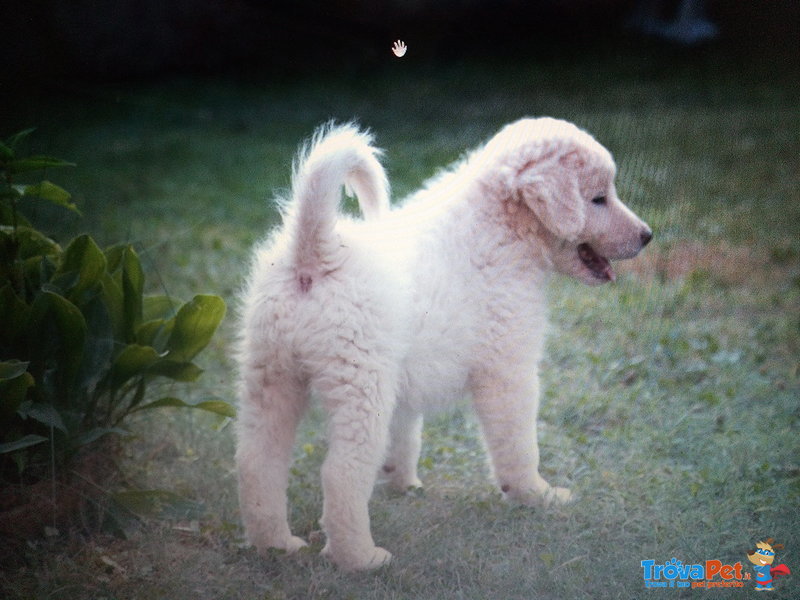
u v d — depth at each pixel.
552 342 6.06
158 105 12.66
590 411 5.10
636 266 7.39
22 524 3.72
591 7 9.61
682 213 7.80
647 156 7.66
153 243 8.10
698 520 3.83
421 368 3.74
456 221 3.96
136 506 3.85
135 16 12.41
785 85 9.84
